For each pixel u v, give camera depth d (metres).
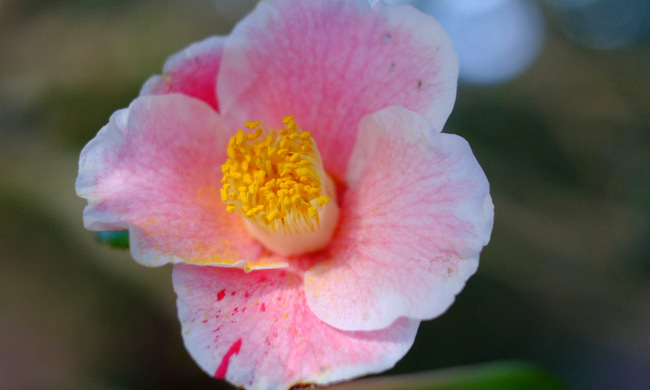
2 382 0.37
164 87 0.24
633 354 0.46
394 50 0.24
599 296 0.45
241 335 0.23
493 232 0.41
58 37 0.40
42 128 0.38
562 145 0.46
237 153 0.24
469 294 0.44
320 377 0.23
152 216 0.24
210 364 0.23
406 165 0.23
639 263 0.45
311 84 0.25
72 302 0.39
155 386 0.40
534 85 0.49
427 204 0.23
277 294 0.24
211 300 0.23
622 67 0.50
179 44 0.40
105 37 0.40
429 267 0.22
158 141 0.24
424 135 0.23
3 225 0.37
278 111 0.25
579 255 0.44
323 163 0.25
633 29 0.52
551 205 0.44
